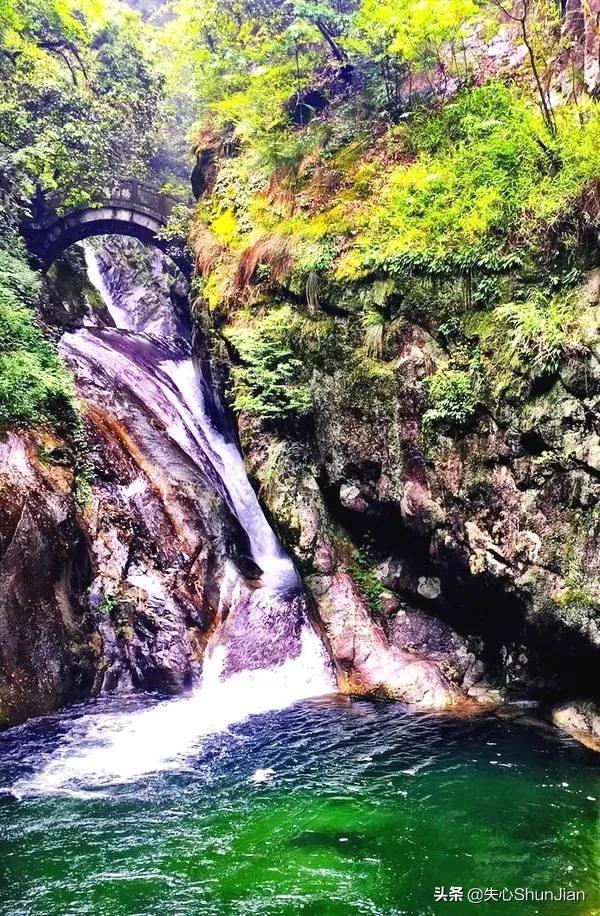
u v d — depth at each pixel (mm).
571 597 8094
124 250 33625
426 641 10742
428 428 10062
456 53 12961
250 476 12805
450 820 6469
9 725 9438
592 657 8234
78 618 11102
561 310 8469
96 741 8953
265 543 14773
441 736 8547
